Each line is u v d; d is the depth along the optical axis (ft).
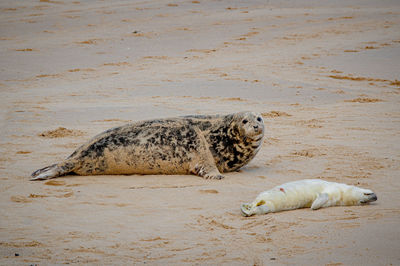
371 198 44.55
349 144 74.43
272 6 295.89
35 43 204.23
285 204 43.16
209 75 148.15
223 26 238.27
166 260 33.14
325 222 39.63
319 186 44.91
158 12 271.08
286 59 173.17
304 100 117.70
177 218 42.32
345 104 112.68
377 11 269.85
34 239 37.37
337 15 261.44
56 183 54.19
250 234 37.58
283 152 70.18
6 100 117.39
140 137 58.85
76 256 33.96
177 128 59.77
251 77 144.56
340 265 30.96
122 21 250.37
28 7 279.69
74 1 302.04
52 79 150.30
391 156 66.23
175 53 189.67
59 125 89.51
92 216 43.06
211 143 59.52
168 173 58.80
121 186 53.11
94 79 148.77
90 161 57.82
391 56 173.27
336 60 170.30
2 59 176.45
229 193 50.29
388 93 126.52
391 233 36.11
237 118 59.06
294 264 31.58
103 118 95.96
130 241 36.81
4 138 78.13
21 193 50.06
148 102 113.70
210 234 37.99
